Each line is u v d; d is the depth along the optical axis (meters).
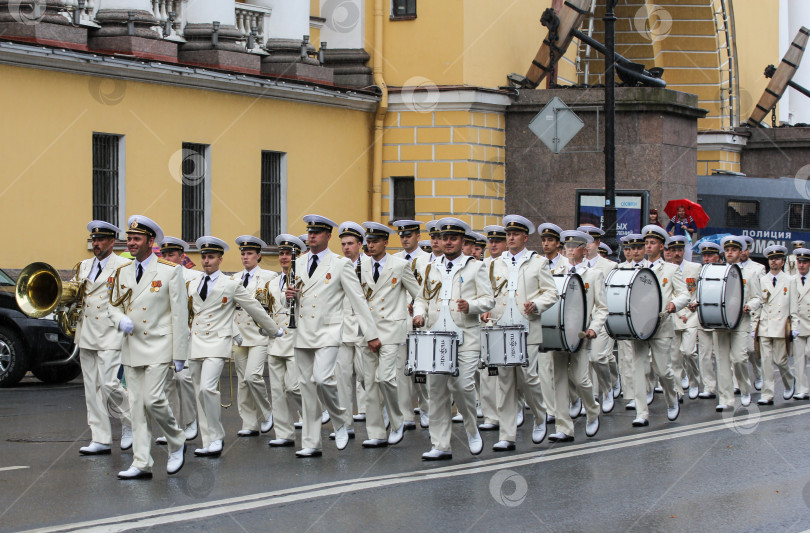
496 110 32.91
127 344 12.98
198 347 14.92
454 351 14.09
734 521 11.08
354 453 15.02
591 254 21.05
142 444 12.90
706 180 46.69
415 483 12.72
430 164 32.22
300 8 30.62
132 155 25.94
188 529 10.47
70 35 24.72
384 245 16.67
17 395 19.92
